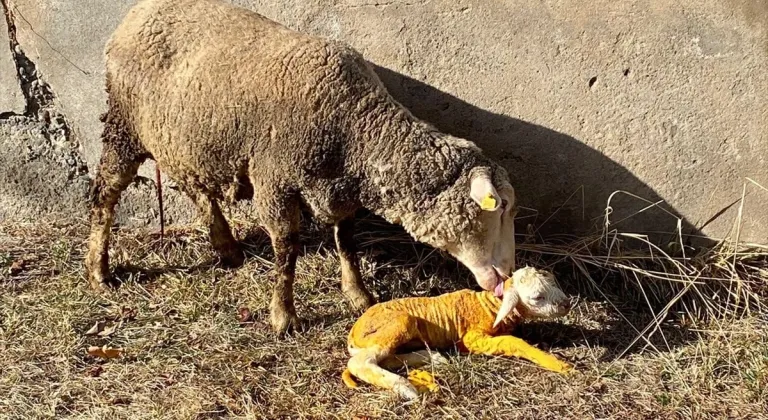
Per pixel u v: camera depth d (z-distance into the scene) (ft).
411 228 10.41
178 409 9.82
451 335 10.37
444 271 11.72
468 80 11.41
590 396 9.95
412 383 9.94
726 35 10.93
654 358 10.47
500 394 9.97
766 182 11.34
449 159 10.16
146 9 10.84
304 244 12.07
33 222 12.66
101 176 11.27
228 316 11.09
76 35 12.03
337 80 10.18
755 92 11.06
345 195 10.42
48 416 9.75
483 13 11.18
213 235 11.77
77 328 10.90
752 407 9.84
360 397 9.95
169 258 12.07
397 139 10.18
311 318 11.04
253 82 10.23
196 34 10.55
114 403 9.91
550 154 11.53
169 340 10.75
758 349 10.43
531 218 11.80
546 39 11.16
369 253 11.86
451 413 9.73
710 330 10.84
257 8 11.58
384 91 10.40
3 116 12.46
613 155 11.44
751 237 11.58
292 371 10.28
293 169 10.25
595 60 11.16
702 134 11.26
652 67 11.11
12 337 10.74
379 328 10.15
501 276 10.43
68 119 12.42
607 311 11.20
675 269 11.38
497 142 11.58
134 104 10.73
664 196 11.51
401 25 11.35
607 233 11.51
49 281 11.66
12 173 12.64
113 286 11.59
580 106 11.32
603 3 10.98
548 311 10.19
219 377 10.21
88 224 12.62
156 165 11.88
